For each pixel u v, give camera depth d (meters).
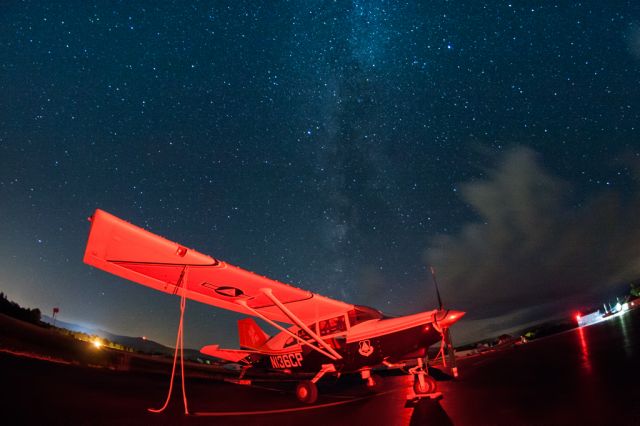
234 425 4.97
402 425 4.53
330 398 7.97
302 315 8.49
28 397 5.03
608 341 10.20
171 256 5.63
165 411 5.65
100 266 5.64
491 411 4.68
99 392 6.24
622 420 3.46
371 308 8.48
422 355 7.17
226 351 10.00
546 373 7.30
